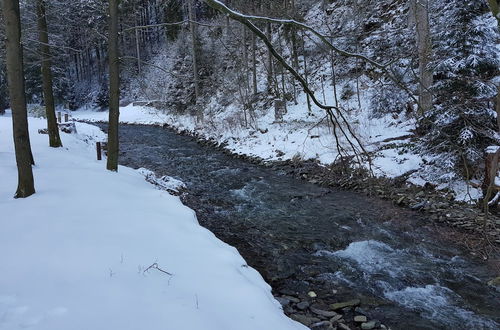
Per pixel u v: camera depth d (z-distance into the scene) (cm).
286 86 2305
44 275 436
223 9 352
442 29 989
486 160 842
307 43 2128
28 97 4331
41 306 371
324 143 1520
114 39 1032
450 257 723
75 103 4941
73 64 5953
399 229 860
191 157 1822
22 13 1384
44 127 2042
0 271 444
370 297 596
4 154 1197
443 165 939
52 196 745
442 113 812
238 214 991
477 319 538
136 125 3300
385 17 2052
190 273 482
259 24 1956
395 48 1266
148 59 4350
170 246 562
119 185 900
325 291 615
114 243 540
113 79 1055
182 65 3033
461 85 864
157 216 690
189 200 1093
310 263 714
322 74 2311
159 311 378
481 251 723
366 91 1867
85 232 570
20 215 630
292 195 1152
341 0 2369
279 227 897
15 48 703
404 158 1205
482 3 940
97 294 399
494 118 755
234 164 1648
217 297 432
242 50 2259
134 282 434
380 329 513
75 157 1286
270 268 694
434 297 595
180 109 3030
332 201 1073
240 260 577
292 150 1617
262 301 445
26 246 514
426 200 984
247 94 2331
